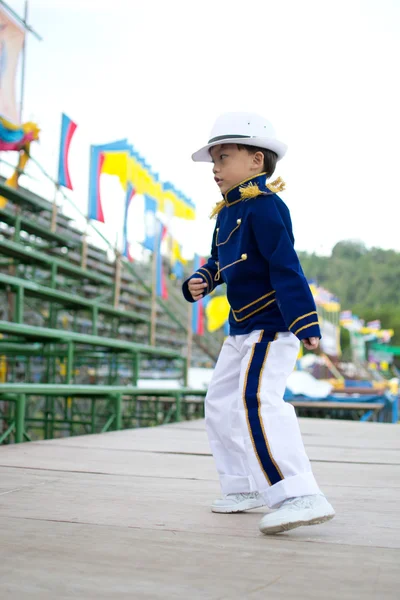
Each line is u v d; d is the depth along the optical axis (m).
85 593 1.17
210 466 3.13
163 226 11.32
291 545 1.60
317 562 1.43
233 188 1.94
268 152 1.96
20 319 6.43
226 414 2.06
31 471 2.85
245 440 1.79
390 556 1.49
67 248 10.48
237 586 1.24
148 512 2.00
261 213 1.84
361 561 1.44
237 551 1.52
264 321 1.88
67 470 2.90
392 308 93.06
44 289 7.07
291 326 1.72
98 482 2.59
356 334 45.34
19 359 8.62
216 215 2.09
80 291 11.59
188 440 4.46
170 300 16.20
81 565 1.37
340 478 2.90
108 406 8.12
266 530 1.68
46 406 7.11
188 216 12.14
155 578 1.28
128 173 9.95
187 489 2.46
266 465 1.74
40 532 1.69
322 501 1.71
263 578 1.30
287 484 1.72
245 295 1.91
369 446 4.52
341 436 5.44
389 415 15.06
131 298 13.59
